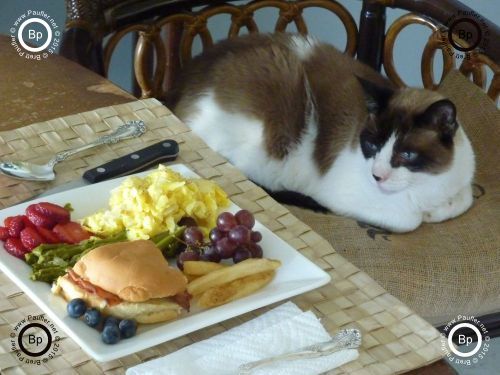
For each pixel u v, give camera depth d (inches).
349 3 100.9
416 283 56.6
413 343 33.6
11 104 48.1
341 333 32.8
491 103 70.1
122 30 65.6
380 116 63.6
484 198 67.3
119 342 30.9
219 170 44.2
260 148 69.3
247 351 31.4
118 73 96.9
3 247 35.3
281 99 69.0
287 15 74.0
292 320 32.8
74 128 45.9
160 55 68.6
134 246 33.2
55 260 34.4
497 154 69.8
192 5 69.4
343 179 67.9
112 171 42.1
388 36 74.5
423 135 62.2
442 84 71.7
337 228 60.8
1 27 92.8
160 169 39.3
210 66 70.2
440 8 70.3
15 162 42.1
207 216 38.8
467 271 58.0
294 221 40.8
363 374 31.7
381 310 35.3
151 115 48.2
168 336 31.4
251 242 36.3
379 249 58.6
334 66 71.4
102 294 31.7
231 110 68.6
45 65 52.5
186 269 34.5
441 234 63.2
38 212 36.6
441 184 64.0
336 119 69.3
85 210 39.0
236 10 71.7
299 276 35.7
